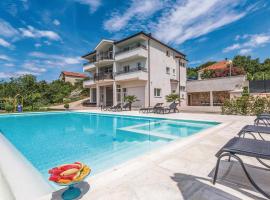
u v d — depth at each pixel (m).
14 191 2.21
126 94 21.06
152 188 2.05
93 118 13.07
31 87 26.08
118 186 2.10
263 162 2.78
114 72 20.81
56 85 34.09
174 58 23.83
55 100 29.14
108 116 13.50
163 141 5.95
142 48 18.16
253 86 17.55
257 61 42.28
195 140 4.31
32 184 2.46
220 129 5.73
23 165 3.24
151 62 19.33
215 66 35.12
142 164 2.79
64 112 16.36
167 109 13.44
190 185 2.13
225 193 1.96
